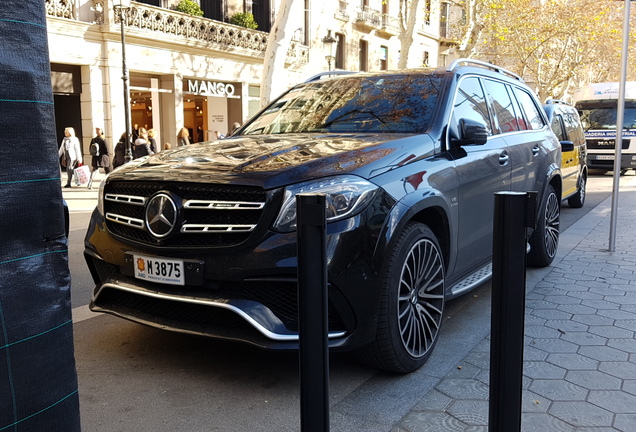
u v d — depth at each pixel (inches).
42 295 55.4
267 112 176.1
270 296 107.4
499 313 68.2
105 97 761.0
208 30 881.5
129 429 100.7
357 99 161.0
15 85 52.9
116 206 125.3
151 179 115.7
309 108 165.8
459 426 99.8
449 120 146.3
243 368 126.3
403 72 170.1
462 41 835.4
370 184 111.7
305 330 69.3
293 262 103.2
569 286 188.7
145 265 115.4
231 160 118.3
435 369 124.6
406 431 98.7
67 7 703.7
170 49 831.7
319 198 66.9
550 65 1365.7
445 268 137.9
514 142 184.7
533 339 141.1
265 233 104.9
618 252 243.0
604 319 155.3
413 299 121.1
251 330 109.3
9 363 52.6
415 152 129.2
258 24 1019.3
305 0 1090.1
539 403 108.3
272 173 108.0
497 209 68.0
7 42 52.3
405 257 115.9
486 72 187.6
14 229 53.0
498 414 69.0
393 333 113.3
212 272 107.7
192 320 115.2
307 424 70.7
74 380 59.0
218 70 917.2
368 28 1272.1
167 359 131.4
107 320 160.1
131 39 772.6
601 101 729.6
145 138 629.3
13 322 52.9
